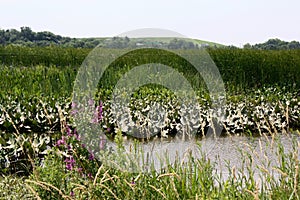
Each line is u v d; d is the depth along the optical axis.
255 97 10.32
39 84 10.82
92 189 3.93
